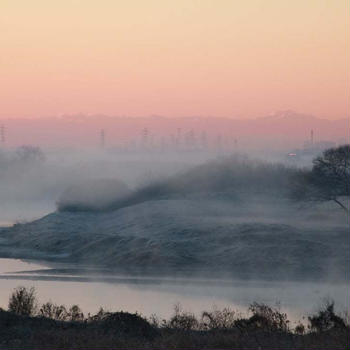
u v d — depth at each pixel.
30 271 126.81
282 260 135.00
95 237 166.25
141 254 144.75
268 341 48.00
